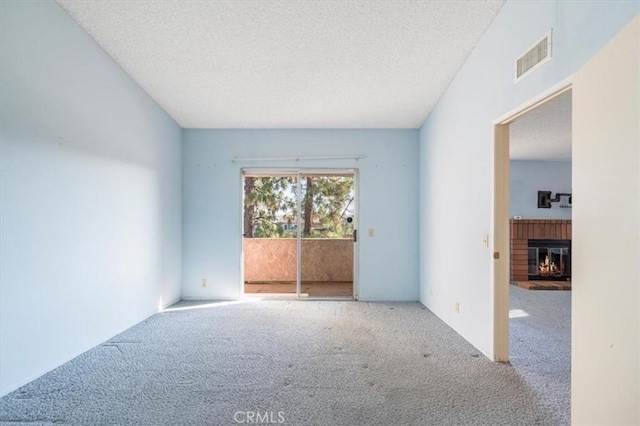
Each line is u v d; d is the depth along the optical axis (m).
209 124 5.33
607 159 1.56
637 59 1.36
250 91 4.27
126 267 3.88
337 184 5.80
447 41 3.28
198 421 2.12
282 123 5.29
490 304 3.05
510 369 2.85
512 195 7.27
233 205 5.50
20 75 2.48
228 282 5.47
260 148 5.51
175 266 5.24
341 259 7.15
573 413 1.84
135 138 4.06
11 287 2.42
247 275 7.14
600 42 1.87
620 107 1.47
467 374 2.76
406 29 3.10
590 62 1.70
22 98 2.49
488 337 3.09
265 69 3.78
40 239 2.66
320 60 3.61
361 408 2.27
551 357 3.11
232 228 5.48
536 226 7.12
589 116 1.70
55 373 2.73
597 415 1.63
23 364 2.52
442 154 4.33
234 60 3.61
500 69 2.88
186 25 3.05
